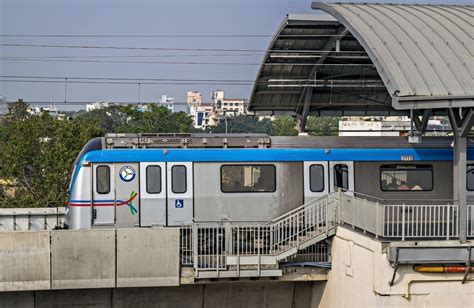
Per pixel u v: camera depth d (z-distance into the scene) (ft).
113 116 302.45
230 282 71.61
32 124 135.23
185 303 73.36
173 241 69.00
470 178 78.95
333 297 69.56
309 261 72.23
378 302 58.65
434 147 78.89
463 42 68.33
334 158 77.20
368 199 77.15
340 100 98.84
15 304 69.92
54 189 126.41
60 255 67.72
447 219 60.34
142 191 75.10
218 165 75.97
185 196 75.36
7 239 66.95
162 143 76.59
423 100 60.59
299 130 99.45
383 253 58.08
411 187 78.28
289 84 92.43
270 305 75.31
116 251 68.49
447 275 59.52
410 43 67.00
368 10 75.46
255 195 76.13
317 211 70.59
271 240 69.05
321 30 78.48
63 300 70.74
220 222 70.95
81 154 75.72
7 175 132.26
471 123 61.57
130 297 72.02
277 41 81.56
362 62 88.43
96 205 74.54
